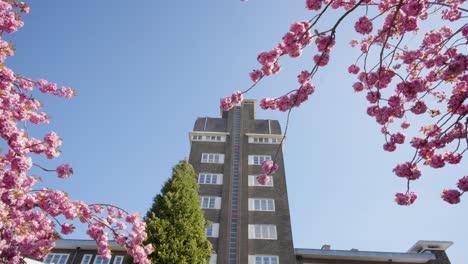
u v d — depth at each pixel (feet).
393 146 23.85
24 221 28.35
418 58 23.68
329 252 90.94
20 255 27.91
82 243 90.94
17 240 27.35
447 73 19.22
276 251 87.10
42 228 30.07
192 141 117.80
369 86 22.27
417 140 23.00
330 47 19.61
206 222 69.87
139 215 35.58
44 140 27.27
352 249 97.40
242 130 122.01
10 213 27.63
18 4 27.07
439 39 23.39
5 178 23.88
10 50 25.90
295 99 20.33
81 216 31.14
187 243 57.57
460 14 24.73
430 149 22.70
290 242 88.94
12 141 24.12
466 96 20.57
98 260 89.04
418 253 92.43
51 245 30.32
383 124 22.93
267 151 115.14
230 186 101.30
